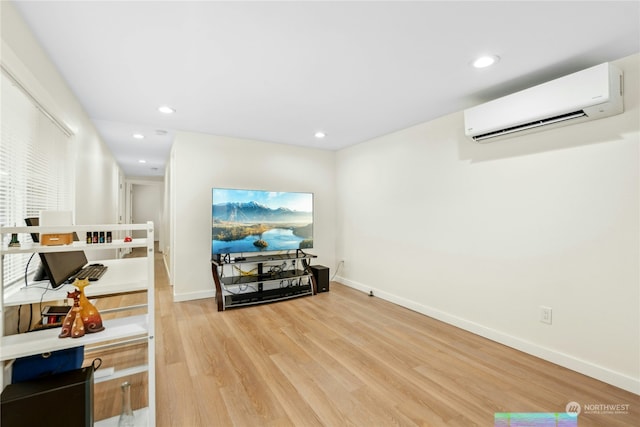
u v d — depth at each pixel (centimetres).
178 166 383
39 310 190
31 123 187
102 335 148
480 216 286
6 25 144
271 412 176
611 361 203
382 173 406
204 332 289
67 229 142
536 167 243
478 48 191
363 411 177
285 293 407
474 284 291
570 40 181
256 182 433
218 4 150
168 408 179
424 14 157
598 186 209
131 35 176
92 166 338
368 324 313
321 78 233
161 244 891
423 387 201
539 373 218
